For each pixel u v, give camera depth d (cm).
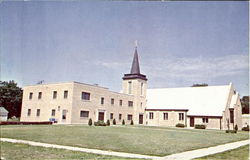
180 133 1922
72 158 724
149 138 1398
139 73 3828
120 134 1616
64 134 1470
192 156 806
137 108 3756
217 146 1116
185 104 3553
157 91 4025
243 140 1453
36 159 702
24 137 1245
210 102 3375
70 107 2786
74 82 2822
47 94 3034
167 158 760
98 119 3122
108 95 3312
